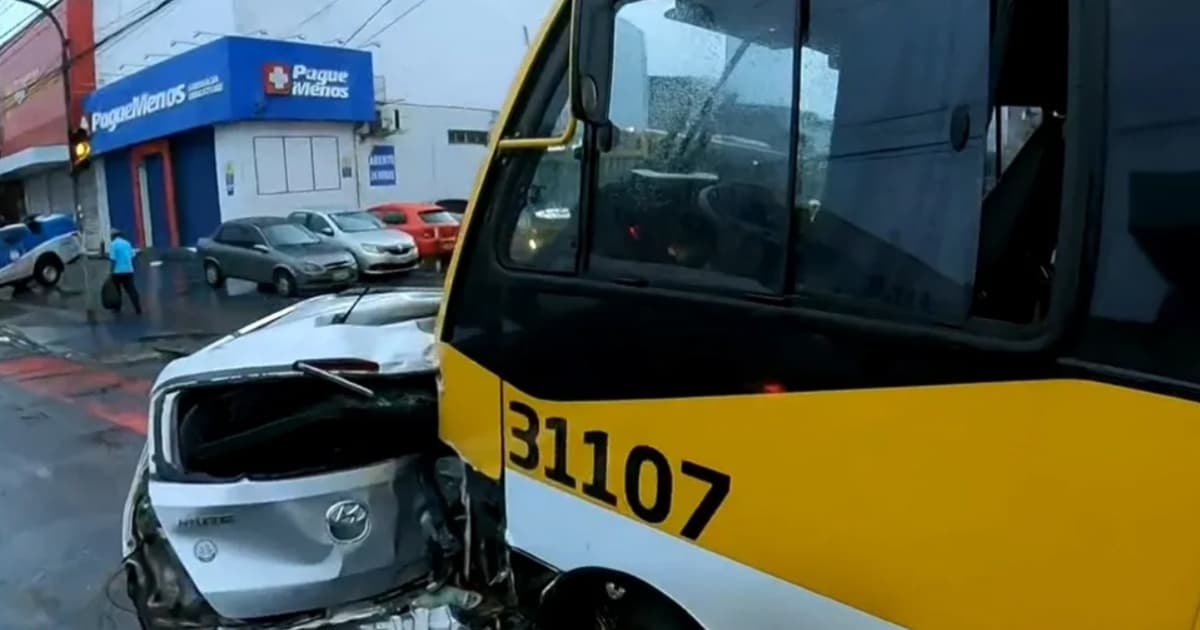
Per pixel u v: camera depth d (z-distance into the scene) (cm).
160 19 2720
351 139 2589
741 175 196
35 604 469
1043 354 148
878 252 173
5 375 1157
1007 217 162
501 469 254
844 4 179
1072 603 145
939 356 161
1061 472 146
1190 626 133
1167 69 137
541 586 246
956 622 160
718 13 199
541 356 238
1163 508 135
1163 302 136
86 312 1700
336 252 1762
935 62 167
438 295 441
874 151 175
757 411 189
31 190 3700
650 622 226
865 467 172
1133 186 139
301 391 352
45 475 698
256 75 2322
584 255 226
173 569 316
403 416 314
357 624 298
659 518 210
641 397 213
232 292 1836
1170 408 134
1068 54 148
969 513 158
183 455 331
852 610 175
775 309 186
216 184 2441
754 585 192
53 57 3181
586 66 201
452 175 2855
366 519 311
